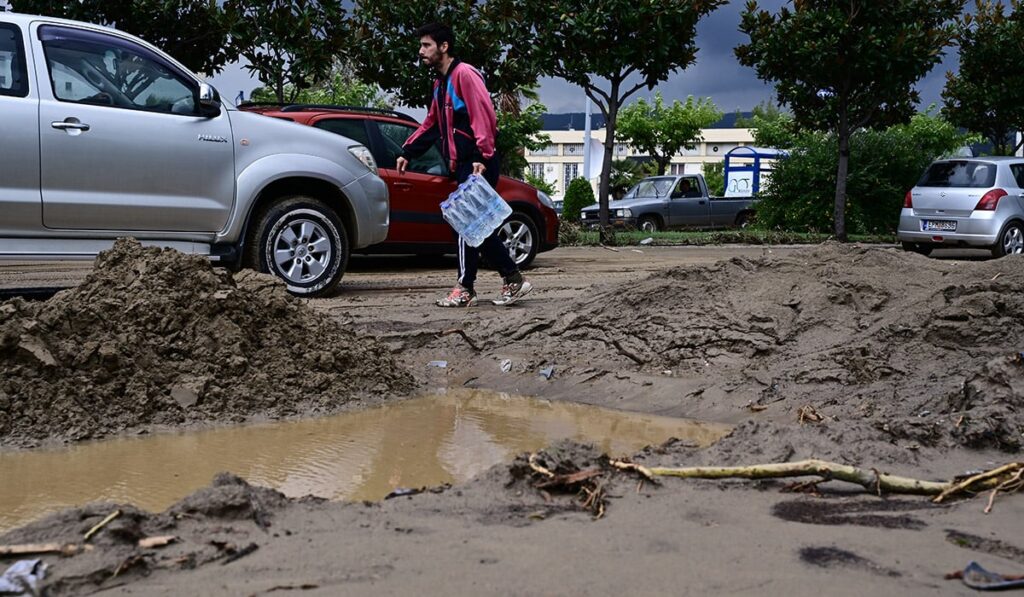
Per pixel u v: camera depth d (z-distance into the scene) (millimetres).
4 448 3945
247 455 3900
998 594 2160
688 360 5480
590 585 2174
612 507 2836
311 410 4742
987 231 16203
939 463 3430
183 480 3527
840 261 6250
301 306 5293
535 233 11719
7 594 2059
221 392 4641
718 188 57000
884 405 4488
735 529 2623
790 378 5012
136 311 4723
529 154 86312
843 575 2266
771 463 3291
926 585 2209
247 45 15367
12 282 8562
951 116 28375
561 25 18172
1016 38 26328
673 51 18719
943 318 5254
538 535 2543
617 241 18719
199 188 7410
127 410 4395
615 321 6000
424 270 11266
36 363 4301
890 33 21641
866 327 5484
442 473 3668
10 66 6680
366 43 17000
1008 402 4062
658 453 3498
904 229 17156
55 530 2393
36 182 6711
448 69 7406
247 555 2336
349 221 8367
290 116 10000
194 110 7457
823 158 26391
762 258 6402
